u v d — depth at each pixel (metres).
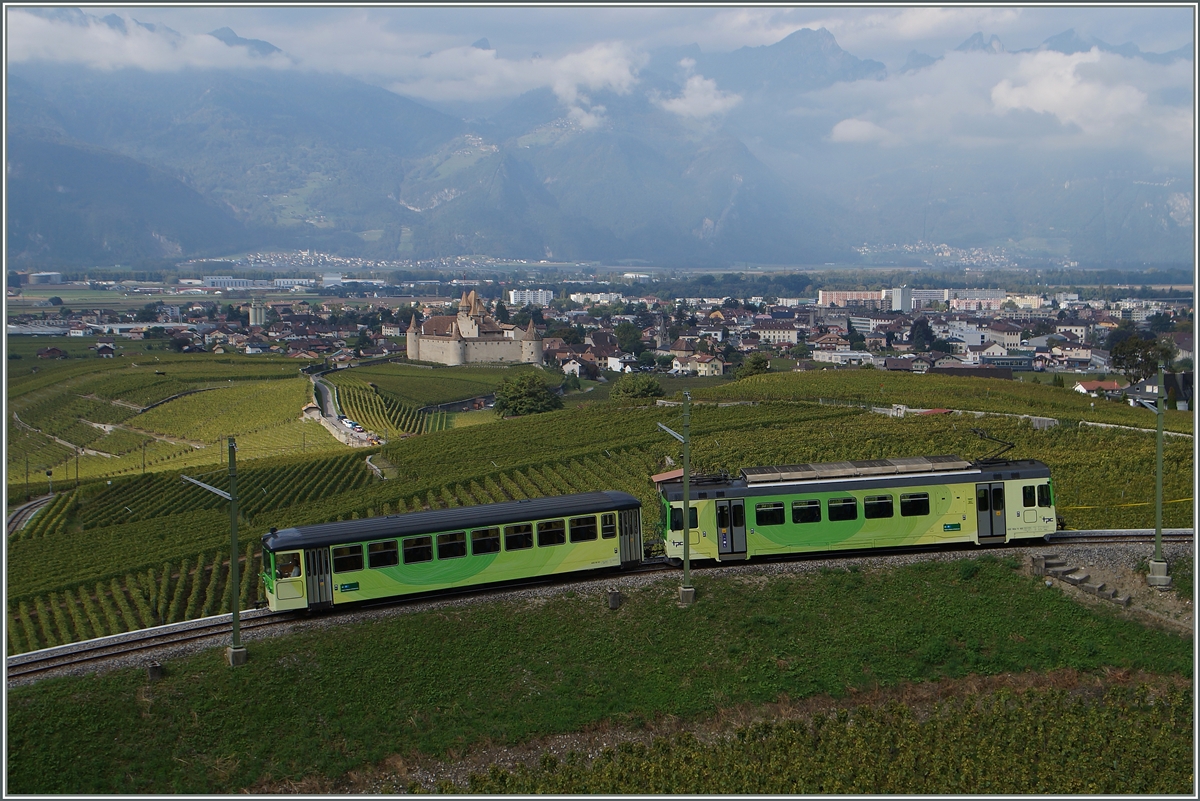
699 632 40.56
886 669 38.69
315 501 90.56
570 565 43.75
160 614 63.69
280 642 39.62
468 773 35.03
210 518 89.69
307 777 34.56
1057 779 32.00
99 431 172.12
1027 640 39.56
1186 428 81.06
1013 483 44.75
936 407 98.56
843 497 44.25
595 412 116.38
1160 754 33.19
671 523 44.91
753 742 34.97
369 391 195.62
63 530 95.25
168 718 36.03
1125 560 43.25
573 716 37.06
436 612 41.59
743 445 86.50
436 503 83.81
